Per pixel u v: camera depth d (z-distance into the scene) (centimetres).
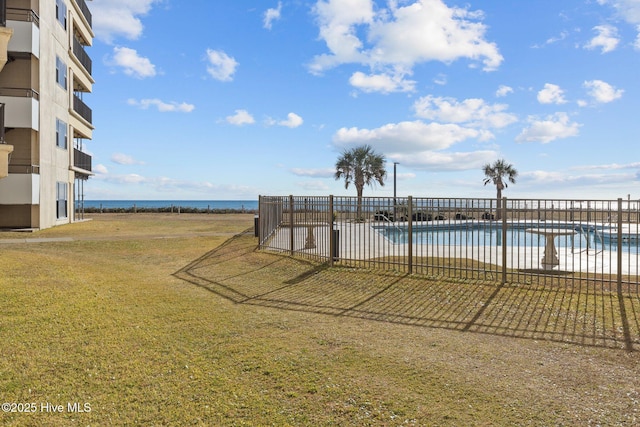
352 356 471
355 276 922
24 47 1903
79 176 2892
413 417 337
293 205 1241
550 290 768
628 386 398
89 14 2872
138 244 1505
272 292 819
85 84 2836
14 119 1867
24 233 1791
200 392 380
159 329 565
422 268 923
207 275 1014
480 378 413
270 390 385
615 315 626
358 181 3450
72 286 778
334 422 330
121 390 382
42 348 475
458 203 937
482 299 723
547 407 354
